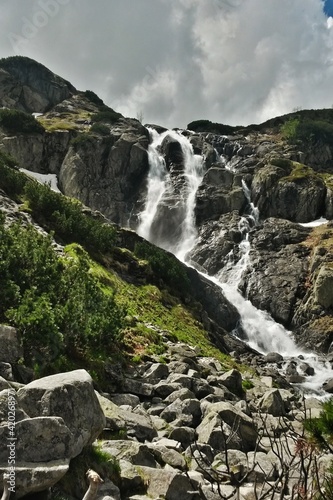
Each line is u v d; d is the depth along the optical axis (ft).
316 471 15.10
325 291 122.72
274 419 40.32
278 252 144.97
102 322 48.08
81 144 180.65
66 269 55.88
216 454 32.12
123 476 24.77
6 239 50.75
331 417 15.10
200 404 39.17
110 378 44.65
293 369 92.17
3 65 232.53
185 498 24.89
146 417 35.32
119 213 173.27
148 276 96.07
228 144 209.36
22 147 174.09
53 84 238.68
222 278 141.79
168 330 72.54
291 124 223.30
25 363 34.94
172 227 165.89
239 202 168.55
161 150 195.62
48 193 95.14
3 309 40.19
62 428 21.15
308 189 168.66
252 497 25.04
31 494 19.65
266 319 126.00
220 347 88.58
